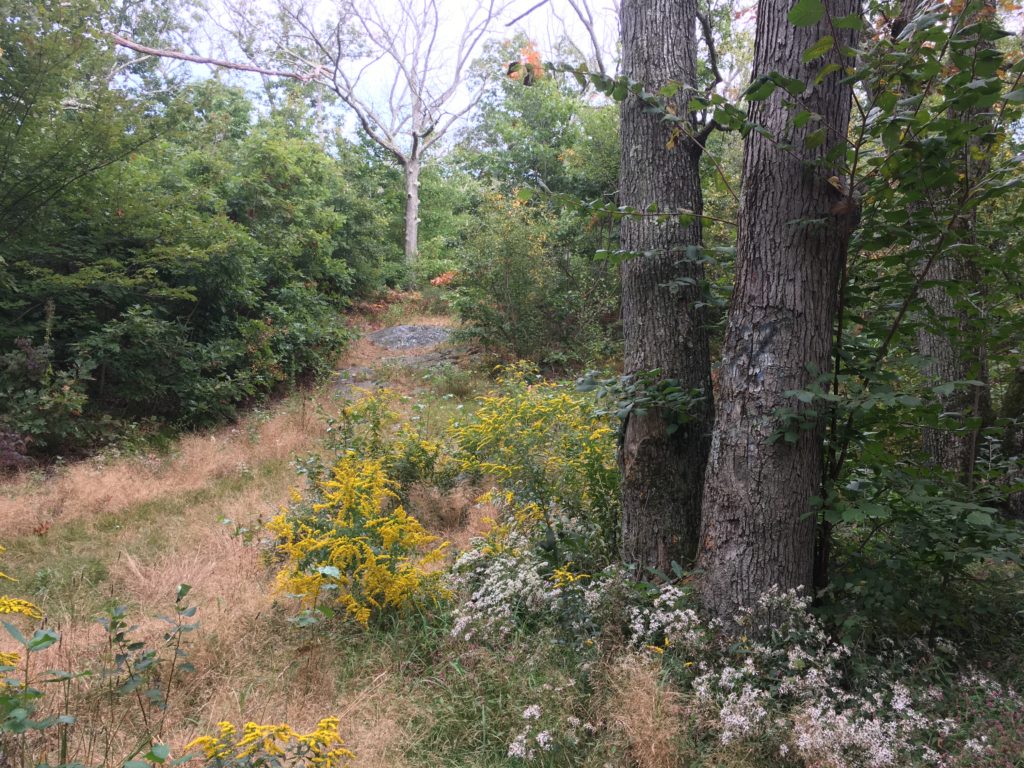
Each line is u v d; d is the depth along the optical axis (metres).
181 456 8.06
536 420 5.35
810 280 2.99
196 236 10.46
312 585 3.62
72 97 9.14
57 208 9.20
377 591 3.67
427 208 29.33
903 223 2.93
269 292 13.21
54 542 5.35
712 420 3.88
